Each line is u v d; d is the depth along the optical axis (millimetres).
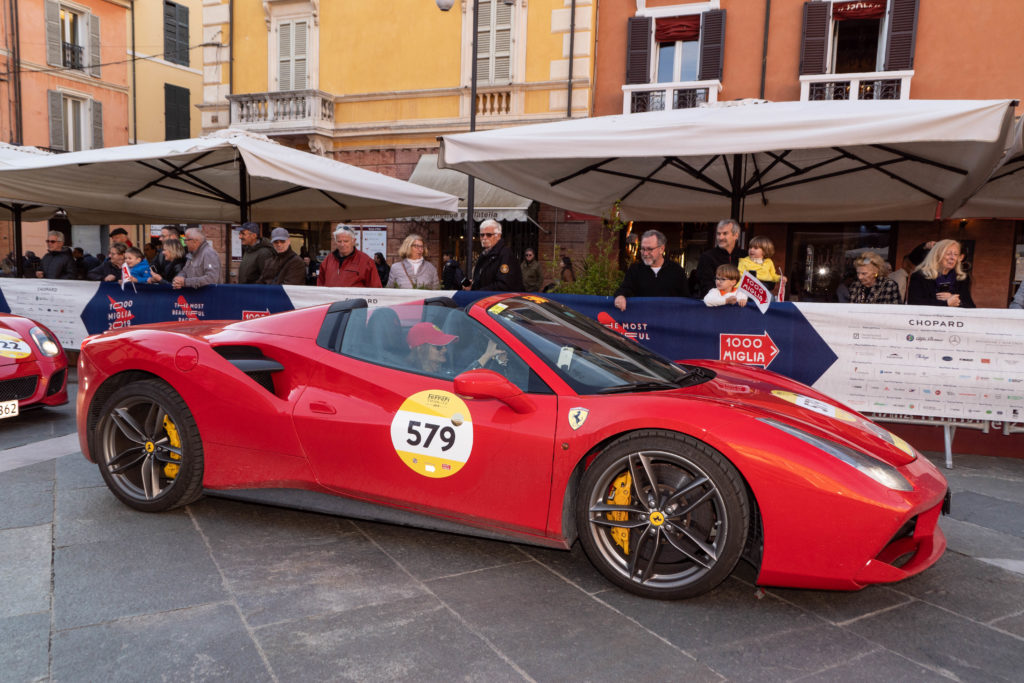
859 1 11766
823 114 4293
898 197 7363
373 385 3043
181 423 3240
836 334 4730
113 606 2447
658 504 2551
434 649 2203
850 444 2562
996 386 4430
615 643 2266
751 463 2402
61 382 5355
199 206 10500
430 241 14359
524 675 2064
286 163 6559
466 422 2814
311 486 3137
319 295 6203
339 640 2246
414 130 14438
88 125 20969
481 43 13961
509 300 3287
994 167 4977
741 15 12461
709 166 6680
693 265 12789
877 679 2088
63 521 3262
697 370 3346
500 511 2777
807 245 12086
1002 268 10953
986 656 2240
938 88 11539
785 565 2420
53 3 19844
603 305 5273
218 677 2023
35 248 19422
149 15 22766
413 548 3043
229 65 15875
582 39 13188
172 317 6977
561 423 2682
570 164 6418
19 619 2346
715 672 2105
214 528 3217
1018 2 11008
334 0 14977
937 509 2520
